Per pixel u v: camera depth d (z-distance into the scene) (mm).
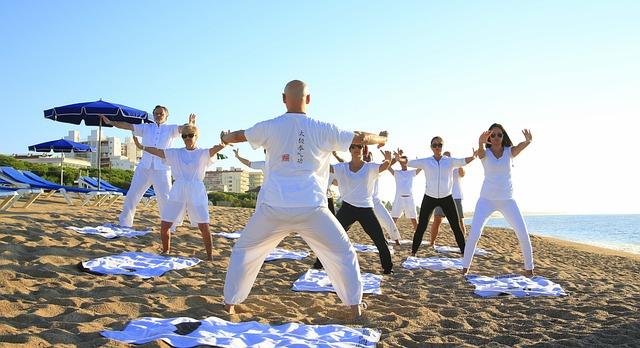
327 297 5258
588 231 46094
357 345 3484
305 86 4312
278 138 4129
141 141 8461
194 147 7129
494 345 3725
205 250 7844
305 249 8859
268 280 6047
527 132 6750
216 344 3320
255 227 4188
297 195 4070
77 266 5832
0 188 10234
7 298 4301
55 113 11562
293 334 3688
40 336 3334
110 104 11719
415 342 3744
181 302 4629
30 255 5973
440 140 8453
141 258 6492
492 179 6891
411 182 11648
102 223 9164
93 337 3443
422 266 7660
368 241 11844
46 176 27031
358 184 6820
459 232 8430
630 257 14898
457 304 5172
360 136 4297
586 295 5742
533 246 15195
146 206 16734
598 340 3861
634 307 5086
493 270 7672
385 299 5270
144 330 3594
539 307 4992
